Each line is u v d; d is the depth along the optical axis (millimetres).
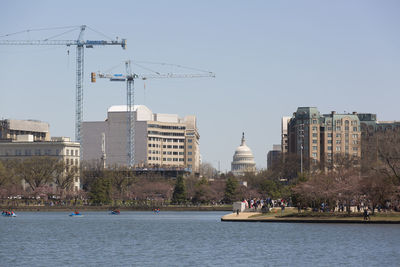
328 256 192750
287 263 180250
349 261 182875
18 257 194000
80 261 185125
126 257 193625
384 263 179125
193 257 193000
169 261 184625
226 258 190500
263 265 176750
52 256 196500
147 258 191250
